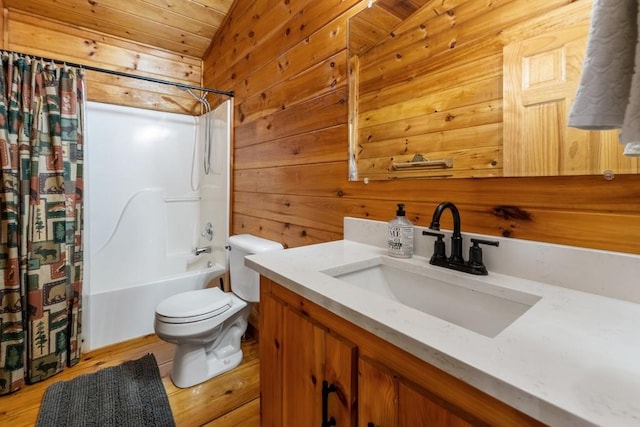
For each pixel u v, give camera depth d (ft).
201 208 8.90
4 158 5.13
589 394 1.19
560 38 2.44
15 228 5.22
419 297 3.02
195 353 5.29
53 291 5.55
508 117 2.75
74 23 7.20
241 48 6.88
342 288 2.38
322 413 2.38
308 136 4.98
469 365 1.39
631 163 2.14
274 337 3.03
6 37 6.48
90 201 7.50
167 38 8.05
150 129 8.36
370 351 2.00
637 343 1.56
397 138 3.69
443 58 3.23
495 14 2.83
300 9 5.08
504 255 2.71
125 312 6.66
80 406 4.72
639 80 1.36
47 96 5.56
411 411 1.73
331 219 4.60
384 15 3.78
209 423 4.48
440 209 2.80
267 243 5.66
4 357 5.06
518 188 2.69
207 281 7.55
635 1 1.40
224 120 7.36
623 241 2.18
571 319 1.84
